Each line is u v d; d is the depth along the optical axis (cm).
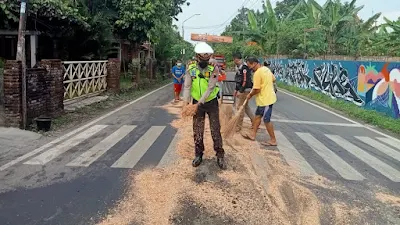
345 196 517
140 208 452
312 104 1625
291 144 805
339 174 614
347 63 1662
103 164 616
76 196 484
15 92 841
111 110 1230
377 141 890
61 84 1073
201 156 616
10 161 622
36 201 466
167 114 1150
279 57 3194
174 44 3750
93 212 439
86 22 1661
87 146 730
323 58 2386
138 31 2078
